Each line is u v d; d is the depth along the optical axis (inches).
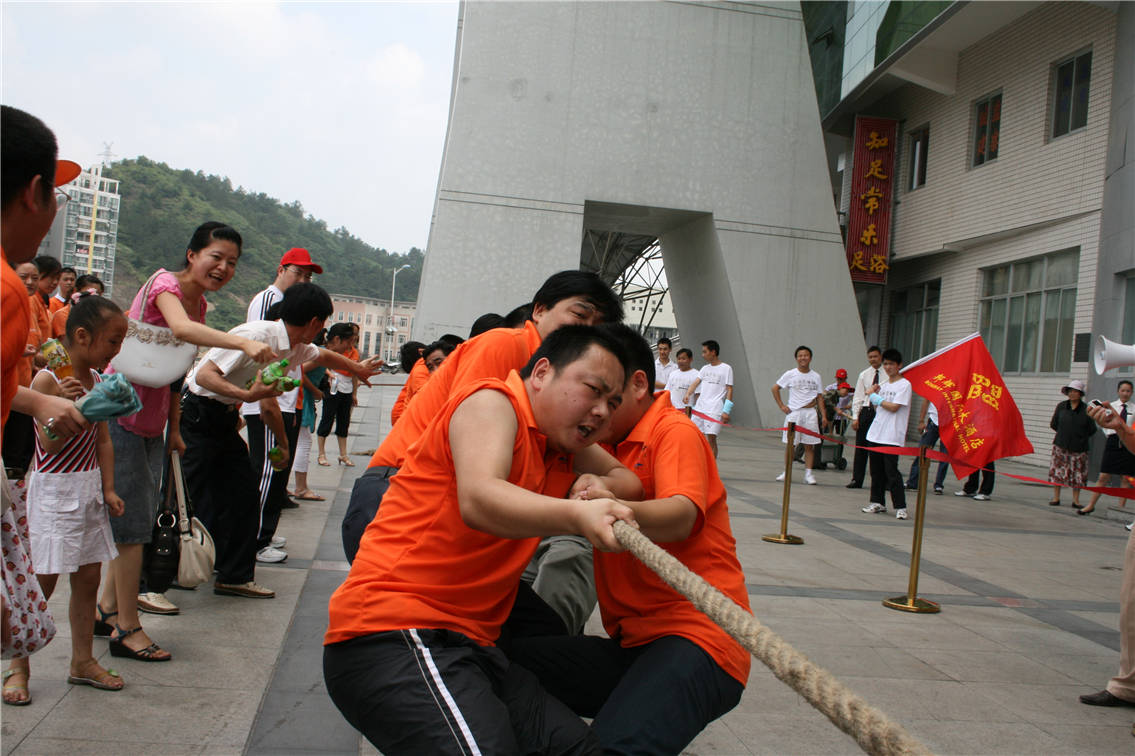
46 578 130.7
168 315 146.3
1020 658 177.6
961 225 709.9
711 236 764.0
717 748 125.9
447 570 76.1
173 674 138.6
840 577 239.3
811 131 769.6
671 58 751.7
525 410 77.2
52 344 143.7
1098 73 561.9
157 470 154.9
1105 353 199.2
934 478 478.0
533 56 737.6
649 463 92.7
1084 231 569.9
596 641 94.5
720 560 91.4
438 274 724.7
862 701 45.0
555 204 735.7
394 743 72.5
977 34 678.5
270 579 198.8
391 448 124.3
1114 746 135.2
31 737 113.3
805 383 436.1
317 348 197.3
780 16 766.5
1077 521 377.1
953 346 254.2
